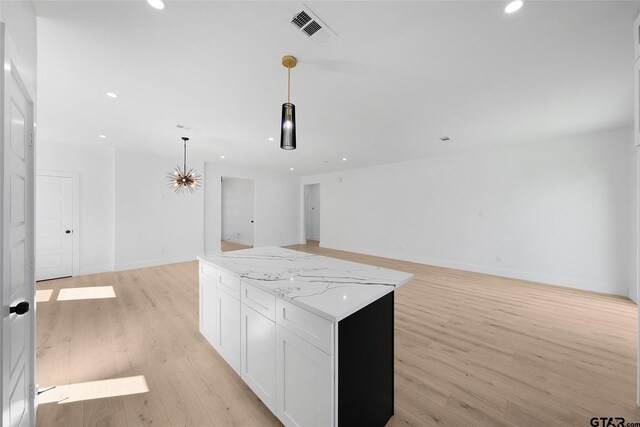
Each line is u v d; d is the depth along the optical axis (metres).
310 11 1.55
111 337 2.53
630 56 1.97
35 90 1.49
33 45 1.49
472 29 1.69
